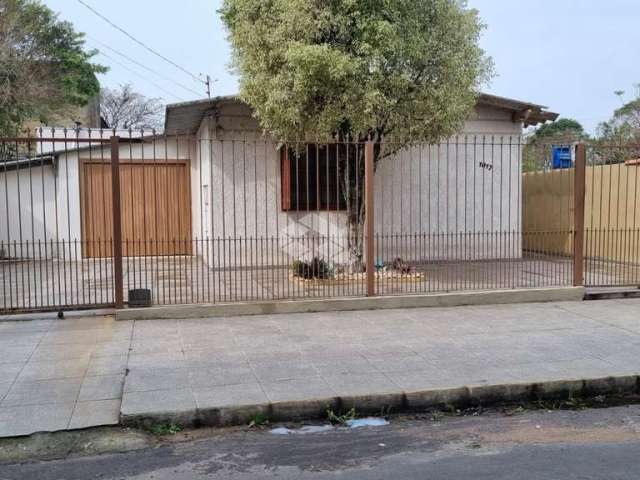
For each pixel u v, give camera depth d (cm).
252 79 1022
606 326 773
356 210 1070
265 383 551
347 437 471
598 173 1429
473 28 1019
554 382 560
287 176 1241
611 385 573
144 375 573
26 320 782
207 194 1292
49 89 1973
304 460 425
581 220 948
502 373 581
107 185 1460
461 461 420
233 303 825
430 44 979
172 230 1491
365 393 524
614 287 980
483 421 509
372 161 876
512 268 1231
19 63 1816
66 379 564
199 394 522
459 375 575
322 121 991
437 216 1348
